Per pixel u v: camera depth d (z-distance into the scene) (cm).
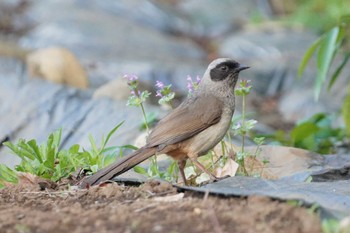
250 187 869
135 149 1040
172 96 996
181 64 2370
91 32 2539
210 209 761
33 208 822
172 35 2875
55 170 984
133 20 2861
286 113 2144
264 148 1116
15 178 970
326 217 724
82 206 817
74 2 2812
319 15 2939
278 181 909
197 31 2944
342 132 1462
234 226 718
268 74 2386
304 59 1278
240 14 3112
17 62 2030
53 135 1035
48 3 2795
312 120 1492
